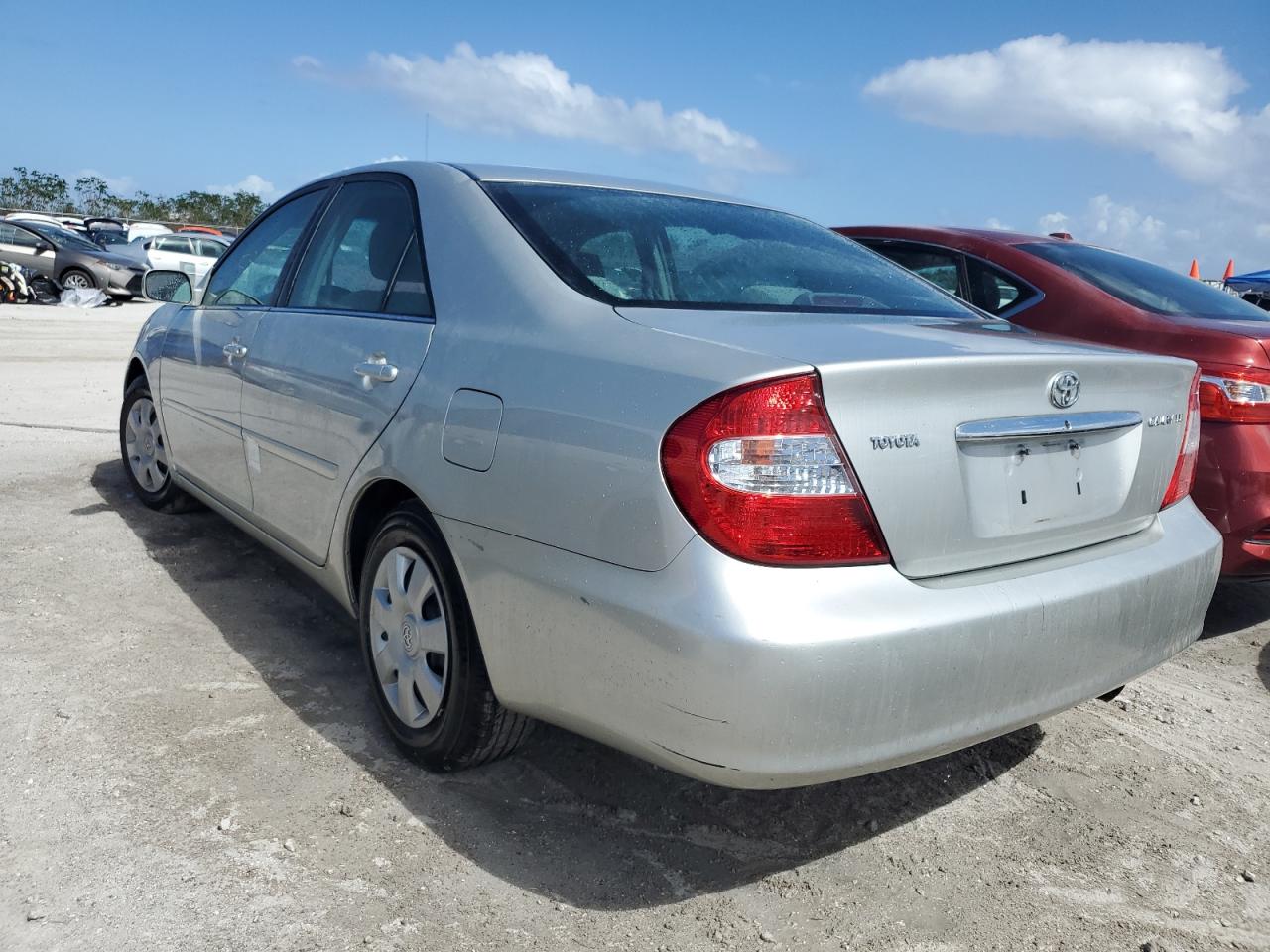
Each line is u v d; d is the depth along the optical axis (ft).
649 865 7.73
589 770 8.99
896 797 9.03
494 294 8.27
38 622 11.37
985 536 6.96
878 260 10.58
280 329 10.98
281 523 10.93
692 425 6.23
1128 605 7.63
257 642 11.28
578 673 6.81
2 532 14.52
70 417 24.03
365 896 7.10
